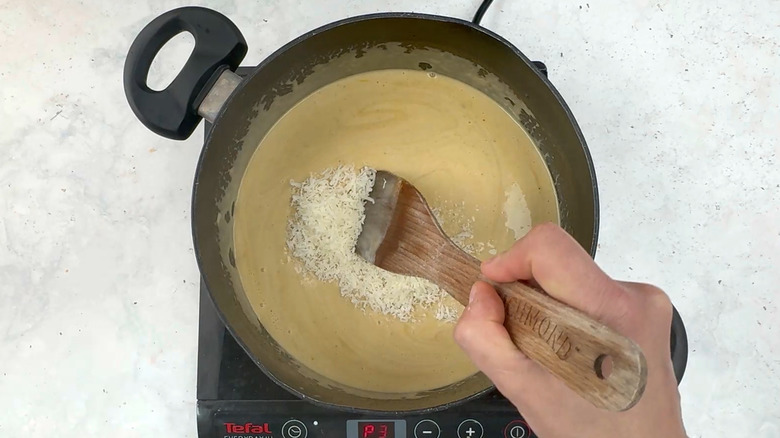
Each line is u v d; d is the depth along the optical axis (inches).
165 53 21.1
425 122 19.9
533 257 12.4
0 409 20.0
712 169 20.9
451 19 16.0
